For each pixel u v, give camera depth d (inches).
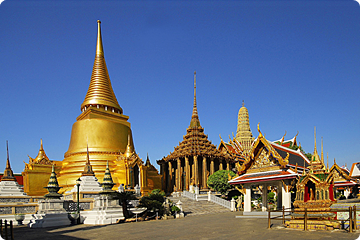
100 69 2721.5
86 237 901.2
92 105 2610.7
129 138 2541.8
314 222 863.1
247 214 1400.1
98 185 1800.0
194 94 3267.7
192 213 1815.9
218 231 924.0
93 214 1407.5
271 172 1334.9
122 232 987.3
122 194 1402.6
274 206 1840.6
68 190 2039.9
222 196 2504.9
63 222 1332.4
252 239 742.5
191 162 2928.2
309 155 2847.0
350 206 810.2
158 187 2605.8
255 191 2679.6
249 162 1424.7
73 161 2298.2
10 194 1788.9
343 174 1685.5
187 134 3073.3
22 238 900.0
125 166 2196.1
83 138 2390.5
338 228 845.2
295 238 727.1
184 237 823.7
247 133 4461.1
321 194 920.9
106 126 2437.3
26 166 2263.8
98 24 2822.3
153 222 1327.5
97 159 2281.0
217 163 3048.7
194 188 2583.7
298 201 967.6
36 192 2182.6
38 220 1280.8
